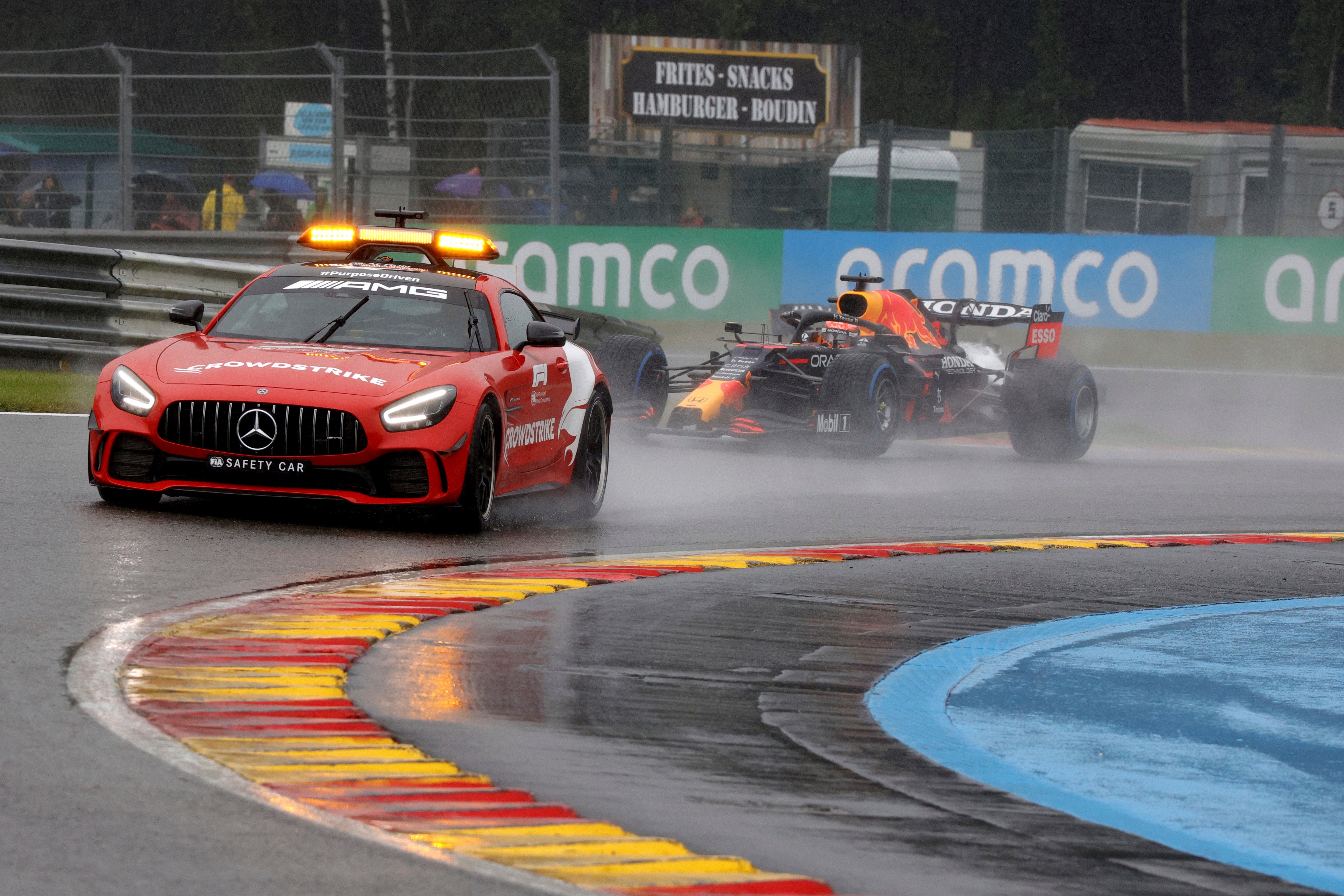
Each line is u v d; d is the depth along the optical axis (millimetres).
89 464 26812
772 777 14133
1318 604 26156
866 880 11430
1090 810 13711
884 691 18031
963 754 15445
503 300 30938
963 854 12172
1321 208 77438
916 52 168500
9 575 20812
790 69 113375
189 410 25984
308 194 76375
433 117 147750
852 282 53375
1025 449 52031
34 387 46375
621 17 161250
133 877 10414
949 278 70250
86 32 152750
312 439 25859
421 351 28469
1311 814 14102
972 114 168250
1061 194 76625
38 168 81438
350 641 18391
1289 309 68188
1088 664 20391
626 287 70812
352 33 156500
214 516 26984
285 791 12602
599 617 21188
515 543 27422
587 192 86375
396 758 13844
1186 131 83688
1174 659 20984
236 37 156000
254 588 21312
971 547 30234
